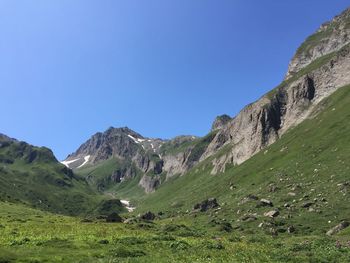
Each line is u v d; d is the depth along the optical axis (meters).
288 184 114.75
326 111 177.00
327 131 149.88
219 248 47.84
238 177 172.62
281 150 169.75
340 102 174.50
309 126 176.50
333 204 80.94
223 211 108.50
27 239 50.44
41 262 34.56
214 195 164.38
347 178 95.62
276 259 39.22
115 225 82.12
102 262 35.62
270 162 162.88
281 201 97.38
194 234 66.88
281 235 68.25
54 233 63.84
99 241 49.59
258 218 86.12
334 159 118.19
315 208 81.25
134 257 39.94
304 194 96.12
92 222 92.19
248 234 71.94
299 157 140.88
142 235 61.88
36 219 98.06
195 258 39.59
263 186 127.81
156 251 44.50
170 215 154.00
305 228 70.62
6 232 62.34
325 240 49.88
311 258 37.78
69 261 35.84
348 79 192.50
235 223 86.88
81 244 46.56
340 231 59.75
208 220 100.31
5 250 36.72
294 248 45.62
